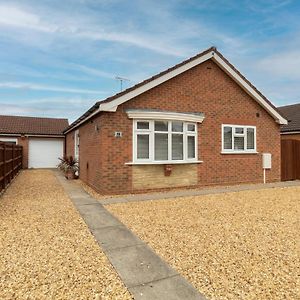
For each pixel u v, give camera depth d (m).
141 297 3.67
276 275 4.26
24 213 7.95
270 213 8.12
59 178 17.12
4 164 11.96
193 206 9.06
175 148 12.21
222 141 13.67
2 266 4.55
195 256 4.98
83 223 7.05
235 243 5.61
